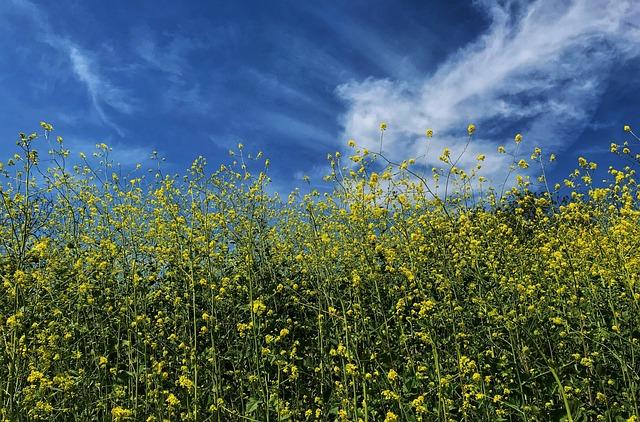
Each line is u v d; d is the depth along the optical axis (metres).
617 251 1.19
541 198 1.43
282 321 1.37
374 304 1.25
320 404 1.09
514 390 1.02
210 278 1.30
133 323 1.18
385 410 1.05
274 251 1.76
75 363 1.25
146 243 1.59
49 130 1.37
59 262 1.36
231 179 1.77
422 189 1.33
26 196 1.04
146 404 1.06
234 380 1.19
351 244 1.43
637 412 0.87
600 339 1.09
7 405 0.89
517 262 1.43
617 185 1.57
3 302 1.10
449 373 1.09
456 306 1.07
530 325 1.07
